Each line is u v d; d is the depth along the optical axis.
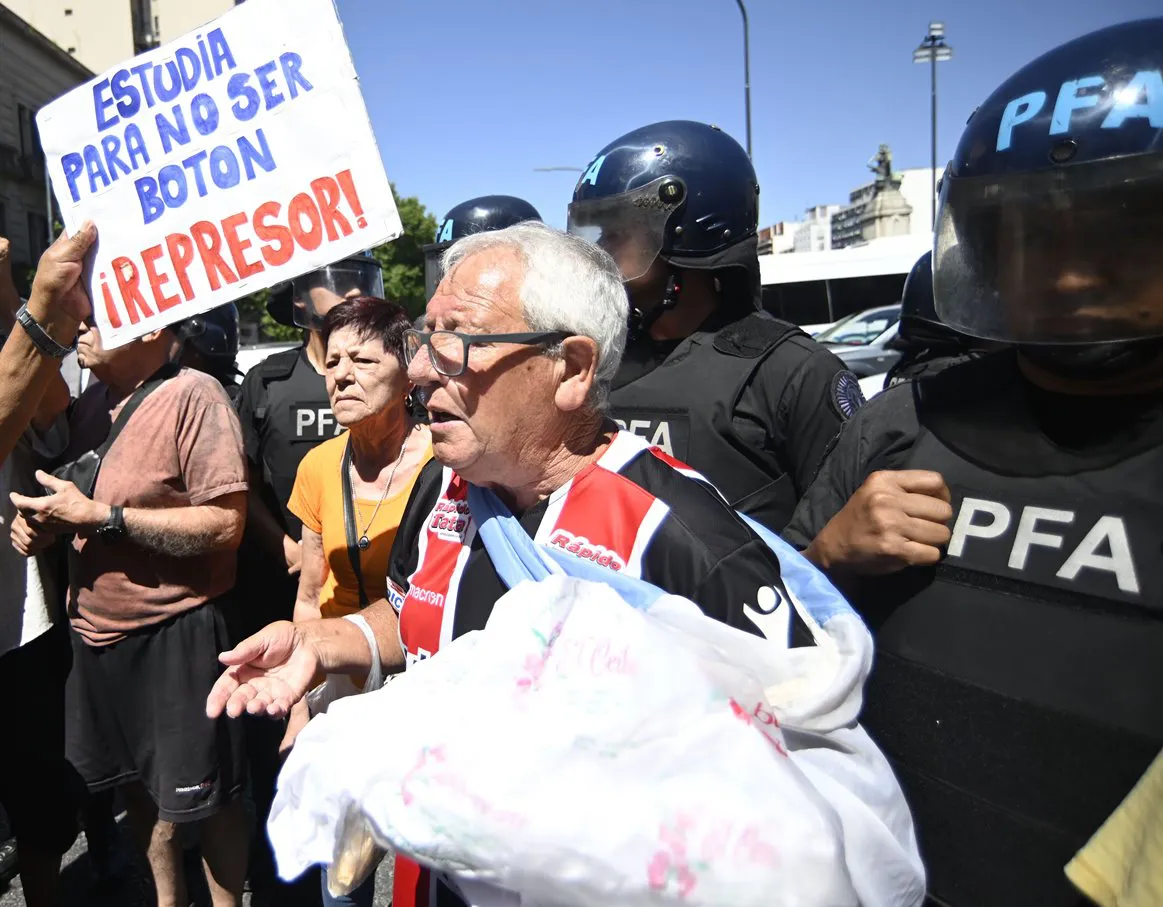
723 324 2.08
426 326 1.21
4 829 2.98
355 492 2.13
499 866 0.85
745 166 2.08
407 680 0.98
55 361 1.91
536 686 0.91
